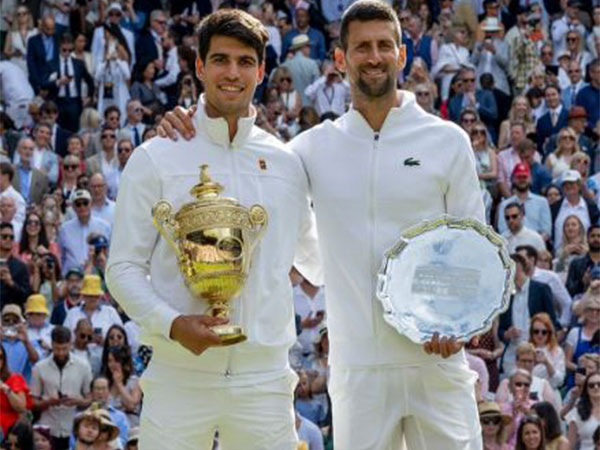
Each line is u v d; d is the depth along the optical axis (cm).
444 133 1168
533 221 2806
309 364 2266
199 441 1094
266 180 1114
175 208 1098
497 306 1143
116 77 3231
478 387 2180
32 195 2831
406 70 3388
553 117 3203
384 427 1155
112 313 2353
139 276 1091
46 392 2162
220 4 3531
